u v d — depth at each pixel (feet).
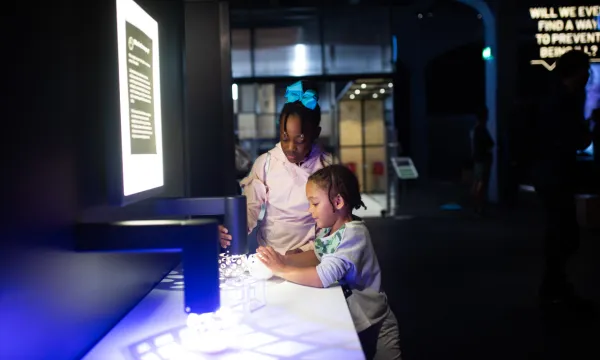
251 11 33.17
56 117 4.63
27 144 4.08
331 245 7.13
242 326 5.39
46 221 4.33
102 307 5.52
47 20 4.51
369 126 47.83
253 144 48.47
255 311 5.90
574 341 12.26
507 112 37.04
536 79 47.29
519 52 46.16
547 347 11.96
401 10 48.75
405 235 26.81
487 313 14.43
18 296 3.87
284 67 33.83
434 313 14.58
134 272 6.66
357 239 7.07
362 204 7.46
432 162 70.44
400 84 52.80
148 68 7.07
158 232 4.68
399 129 53.47
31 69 4.18
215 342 4.70
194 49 10.95
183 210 7.48
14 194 3.85
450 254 22.03
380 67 34.19
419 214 34.06
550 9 34.65
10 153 3.81
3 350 3.66
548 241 14.12
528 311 14.48
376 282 7.23
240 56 33.73
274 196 8.75
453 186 55.67
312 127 8.42
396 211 34.40
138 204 7.01
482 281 17.72
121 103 5.72
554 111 13.57
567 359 11.28
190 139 11.06
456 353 11.78
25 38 4.10
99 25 5.77
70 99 4.97
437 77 66.33
